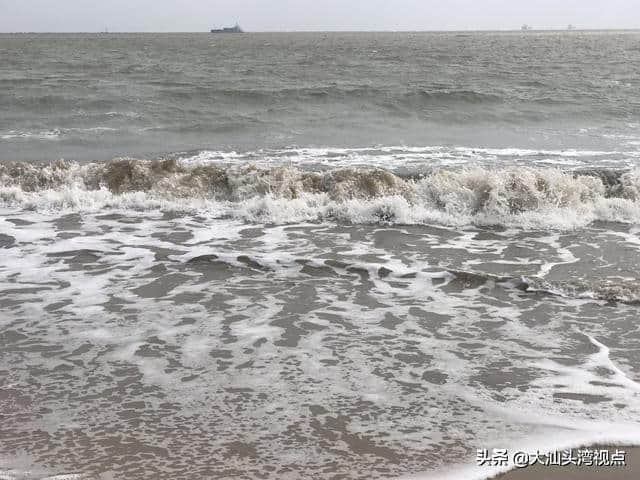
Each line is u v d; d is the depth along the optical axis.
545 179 8.57
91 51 68.19
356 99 23.03
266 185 9.22
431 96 23.11
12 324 4.72
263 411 3.50
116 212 8.52
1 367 4.03
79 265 6.16
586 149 14.03
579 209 8.30
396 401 3.62
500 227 7.78
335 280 5.73
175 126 17.52
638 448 3.16
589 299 5.23
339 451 3.12
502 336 4.54
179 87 26.58
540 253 6.67
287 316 4.91
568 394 3.70
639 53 66.06
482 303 5.18
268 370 4.00
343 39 148.75
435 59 53.50
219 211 8.52
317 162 12.25
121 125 17.89
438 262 6.32
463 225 7.87
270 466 3.00
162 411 3.50
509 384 3.83
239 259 6.27
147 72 36.09
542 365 4.08
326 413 3.48
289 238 7.21
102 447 3.15
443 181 8.82
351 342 4.43
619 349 4.32
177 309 5.04
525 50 74.81
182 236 7.29
